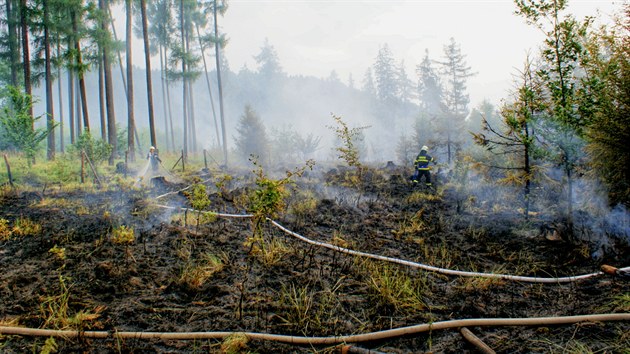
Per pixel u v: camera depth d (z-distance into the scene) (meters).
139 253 5.10
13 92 13.43
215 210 7.63
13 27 21.77
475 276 4.39
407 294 3.87
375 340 3.12
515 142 6.59
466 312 3.56
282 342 3.10
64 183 10.96
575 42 6.02
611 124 5.18
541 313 3.51
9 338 3.10
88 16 17.91
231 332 3.18
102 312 3.54
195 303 3.76
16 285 4.09
